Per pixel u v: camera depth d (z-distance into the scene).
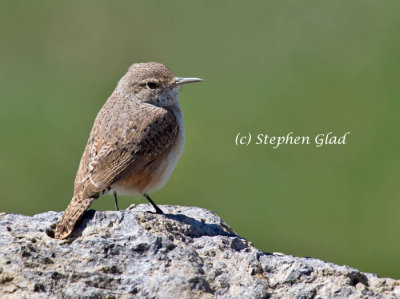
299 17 21.53
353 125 18.00
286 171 17.05
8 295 7.81
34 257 8.18
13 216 9.39
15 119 18.38
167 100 10.84
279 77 19.64
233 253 8.81
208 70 19.88
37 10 21.64
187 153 17.61
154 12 21.41
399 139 17.55
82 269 8.18
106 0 21.56
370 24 21.05
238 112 18.56
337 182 16.67
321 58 20.08
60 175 17.14
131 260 8.38
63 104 18.83
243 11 21.77
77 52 20.41
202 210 10.45
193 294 8.13
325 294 8.34
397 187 16.48
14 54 20.34
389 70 19.42
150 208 10.59
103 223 8.83
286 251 15.98
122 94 10.84
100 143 9.86
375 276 8.71
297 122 18.19
